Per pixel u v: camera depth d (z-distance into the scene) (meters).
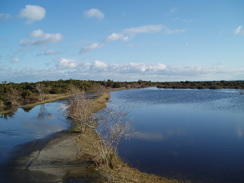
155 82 144.38
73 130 17.86
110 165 10.56
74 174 9.54
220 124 20.77
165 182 9.03
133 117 24.69
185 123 21.33
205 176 9.69
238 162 11.34
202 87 94.31
